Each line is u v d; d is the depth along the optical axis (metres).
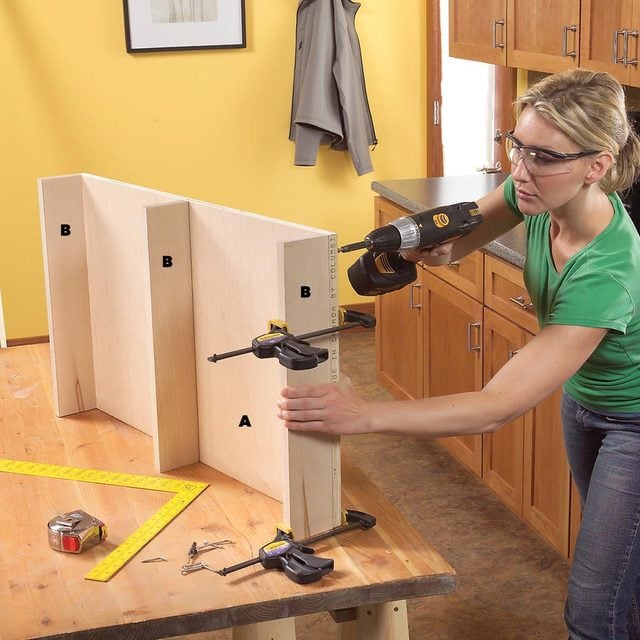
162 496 1.81
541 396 1.69
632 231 1.81
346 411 1.60
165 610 1.45
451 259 2.11
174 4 4.72
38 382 2.36
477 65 4.99
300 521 1.65
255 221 1.70
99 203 2.06
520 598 2.90
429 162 5.28
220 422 1.88
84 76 4.71
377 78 5.14
